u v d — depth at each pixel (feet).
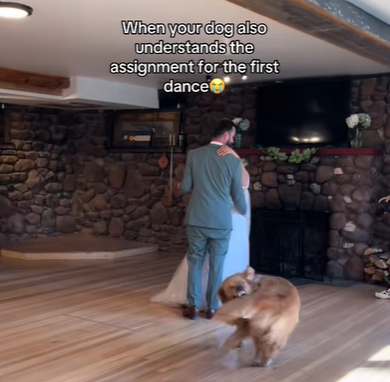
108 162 25.72
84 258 21.94
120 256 22.34
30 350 11.11
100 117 25.79
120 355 10.94
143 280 18.03
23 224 24.98
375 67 17.58
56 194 26.22
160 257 22.48
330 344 11.88
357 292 16.98
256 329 10.35
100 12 11.33
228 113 22.24
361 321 13.70
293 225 19.53
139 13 11.38
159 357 10.89
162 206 24.09
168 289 14.97
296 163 19.76
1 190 24.20
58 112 26.09
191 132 23.16
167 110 23.57
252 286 10.65
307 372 10.27
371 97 19.11
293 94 20.20
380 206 19.07
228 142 13.91
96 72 18.81
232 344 10.78
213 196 13.39
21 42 14.19
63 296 15.66
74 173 26.76
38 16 11.61
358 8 10.44
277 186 20.30
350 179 18.83
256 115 21.35
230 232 13.64
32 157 25.21
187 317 13.66
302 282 18.44
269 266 19.98
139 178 24.76
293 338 12.24
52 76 19.54
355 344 11.90
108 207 25.79
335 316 14.14
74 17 11.70
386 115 18.86
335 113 19.36
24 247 22.97
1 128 24.16
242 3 8.65
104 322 13.19
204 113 22.81
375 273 18.06
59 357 10.75
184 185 13.78
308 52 15.26
